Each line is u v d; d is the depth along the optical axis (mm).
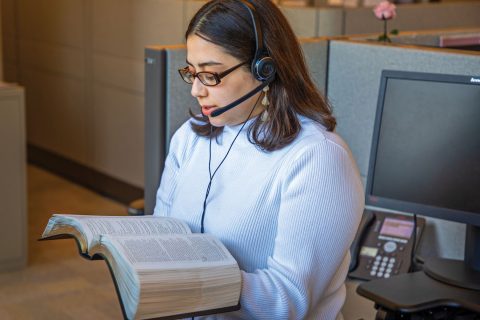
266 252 1296
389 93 1572
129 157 4336
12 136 3244
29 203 4344
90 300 3107
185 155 1451
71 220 1268
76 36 4586
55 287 3219
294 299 1212
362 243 1818
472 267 1484
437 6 3975
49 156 5031
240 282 1188
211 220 1338
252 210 1286
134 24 4137
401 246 1783
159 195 1494
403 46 1934
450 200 1507
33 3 4910
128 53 4215
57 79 4828
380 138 1590
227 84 1253
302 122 1297
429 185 1533
